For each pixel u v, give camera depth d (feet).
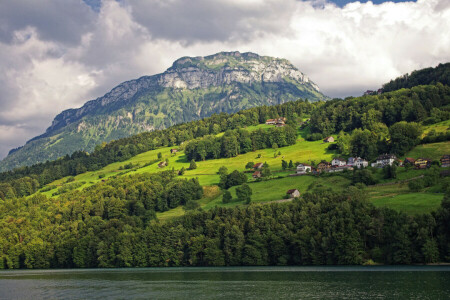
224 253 617.62
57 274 639.76
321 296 383.04
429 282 407.44
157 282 510.17
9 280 586.86
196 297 410.31
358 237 533.96
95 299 423.23
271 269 558.56
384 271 480.23
